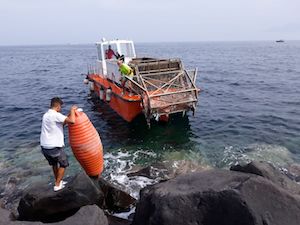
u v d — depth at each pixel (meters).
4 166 10.28
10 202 8.12
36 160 10.66
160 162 10.28
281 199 5.09
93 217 5.42
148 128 13.42
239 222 4.93
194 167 9.95
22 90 25.23
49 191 6.47
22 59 77.44
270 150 11.27
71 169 9.88
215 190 5.19
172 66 13.92
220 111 16.67
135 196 8.15
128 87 13.41
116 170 9.83
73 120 6.80
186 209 5.22
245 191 5.08
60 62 61.88
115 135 12.96
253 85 25.42
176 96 12.90
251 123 14.50
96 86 18.34
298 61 53.66
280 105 17.95
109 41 17.50
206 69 40.12
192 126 14.09
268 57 67.50
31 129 14.26
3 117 16.59
